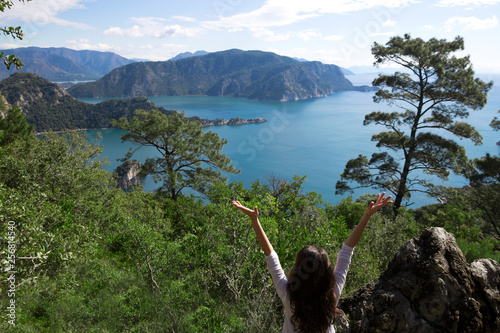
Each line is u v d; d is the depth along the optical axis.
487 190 19.75
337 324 3.85
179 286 4.71
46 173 9.84
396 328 3.76
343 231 7.18
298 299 1.26
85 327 4.24
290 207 7.88
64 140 11.38
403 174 24.14
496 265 4.07
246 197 8.41
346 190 26.02
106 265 5.95
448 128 22.48
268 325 3.72
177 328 3.98
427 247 4.14
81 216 8.86
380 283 4.24
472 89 20.31
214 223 6.31
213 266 5.13
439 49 21.64
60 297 4.63
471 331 3.61
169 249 5.96
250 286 4.44
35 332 4.00
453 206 16.69
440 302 3.70
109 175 12.77
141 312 4.49
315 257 1.27
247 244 4.81
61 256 4.23
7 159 7.73
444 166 22.44
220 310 4.21
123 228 6.42
